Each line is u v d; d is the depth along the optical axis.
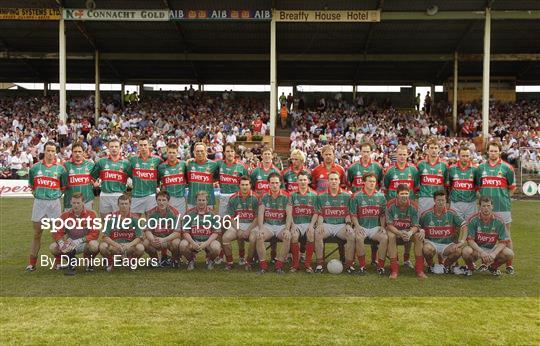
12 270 8.67
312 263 9.34
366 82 34.91
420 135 27.25
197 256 9.88
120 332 5.77
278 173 9.10
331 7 23.41
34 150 23.91
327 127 28.23
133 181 9.67
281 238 8.73
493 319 6.25
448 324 6.07
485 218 8.41
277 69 32.31
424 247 8.52
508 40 27.12
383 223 8.70
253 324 6.04
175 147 9.62
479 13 23.36
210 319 6.20
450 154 22.62
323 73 33.16
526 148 22.39
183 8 23.41
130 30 26.44
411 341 5.56
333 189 8.79
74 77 34.53
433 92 34.91
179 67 32.44
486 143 24.19
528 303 6.90
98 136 25.69
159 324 6.03
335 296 7.19
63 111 24.78
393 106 34.62
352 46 28.42
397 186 9.01
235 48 28.95
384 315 6.38
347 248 8.62
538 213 15.73
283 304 6.81
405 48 28.62
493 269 8.49
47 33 26.98
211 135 26.23
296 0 23.16
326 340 5.57
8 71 33.34
